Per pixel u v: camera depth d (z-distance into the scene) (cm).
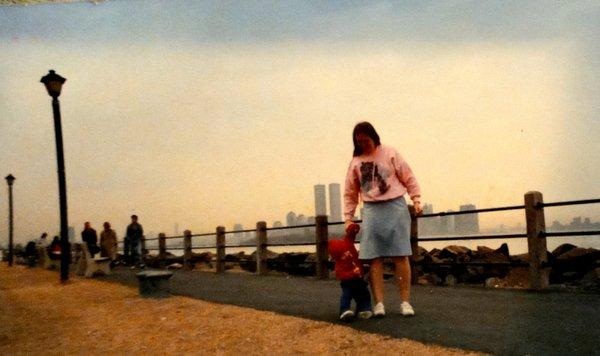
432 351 311
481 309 450
